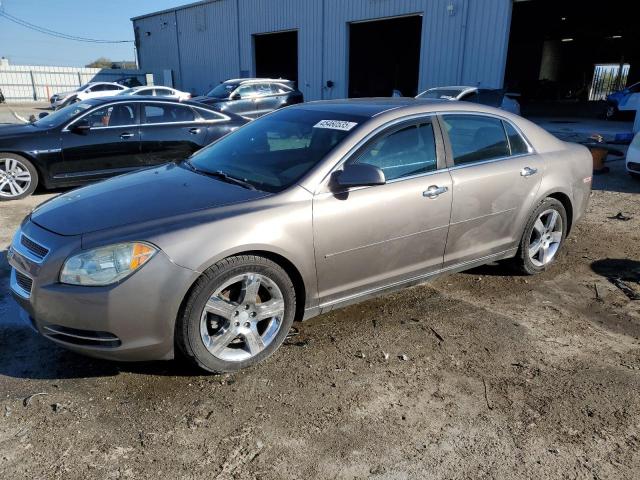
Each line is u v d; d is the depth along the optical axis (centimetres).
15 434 252
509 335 359
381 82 3225
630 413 278
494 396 290
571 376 312
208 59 3045
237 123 870
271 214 298
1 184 708
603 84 4241
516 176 415
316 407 277
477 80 1772
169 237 272
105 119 760
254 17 2600
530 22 3047
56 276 269
